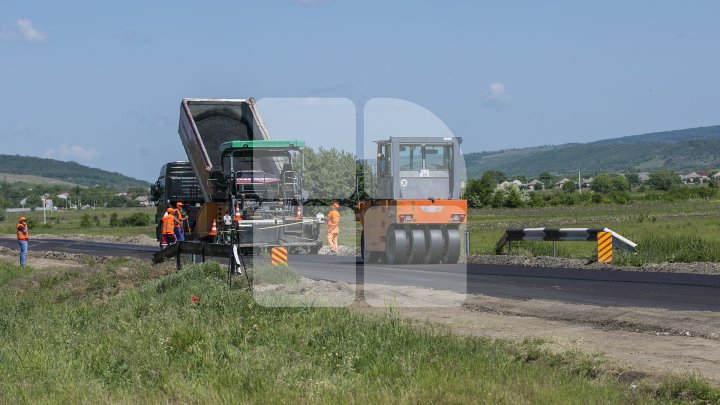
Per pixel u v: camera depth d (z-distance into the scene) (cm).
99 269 2531
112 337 1420
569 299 1672
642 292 1750
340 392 985
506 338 1275
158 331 1420
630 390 944
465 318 1490
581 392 911
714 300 1599
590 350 1148
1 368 1283
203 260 2116
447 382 980
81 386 1124
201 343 1265
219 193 3019
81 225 10956
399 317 1416
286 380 1062
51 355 1333
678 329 1287
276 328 1351
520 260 2620
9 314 1888
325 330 1288
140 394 1073
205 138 3148
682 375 959
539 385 948
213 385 1070
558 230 2664
